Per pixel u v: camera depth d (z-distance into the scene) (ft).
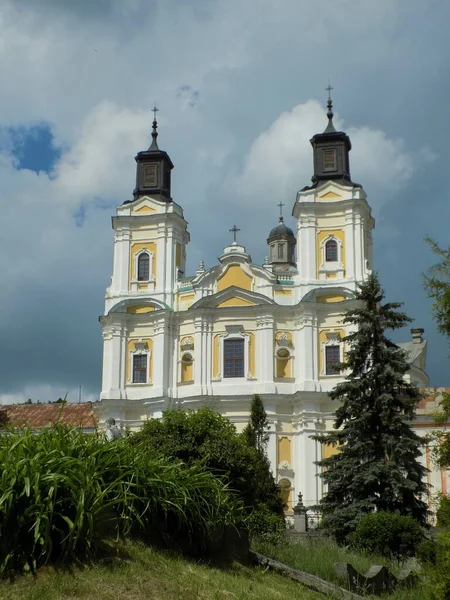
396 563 79.66
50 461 50.96
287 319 193.16
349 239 194.39
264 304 191.52
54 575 47.34
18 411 204.74
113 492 54.49
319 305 190.19
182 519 57.93
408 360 207.10
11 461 50.49
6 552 47.67
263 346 190.60
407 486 112.37
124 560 51.47
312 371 186.80
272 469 181.27
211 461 84.53
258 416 152.66
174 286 201.16
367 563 74.74
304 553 74.02
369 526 89.56
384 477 114.01
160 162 211.61
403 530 88.84
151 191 209.26
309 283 193.16
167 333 196.34
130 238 205.16
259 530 81.51
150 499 56.03
